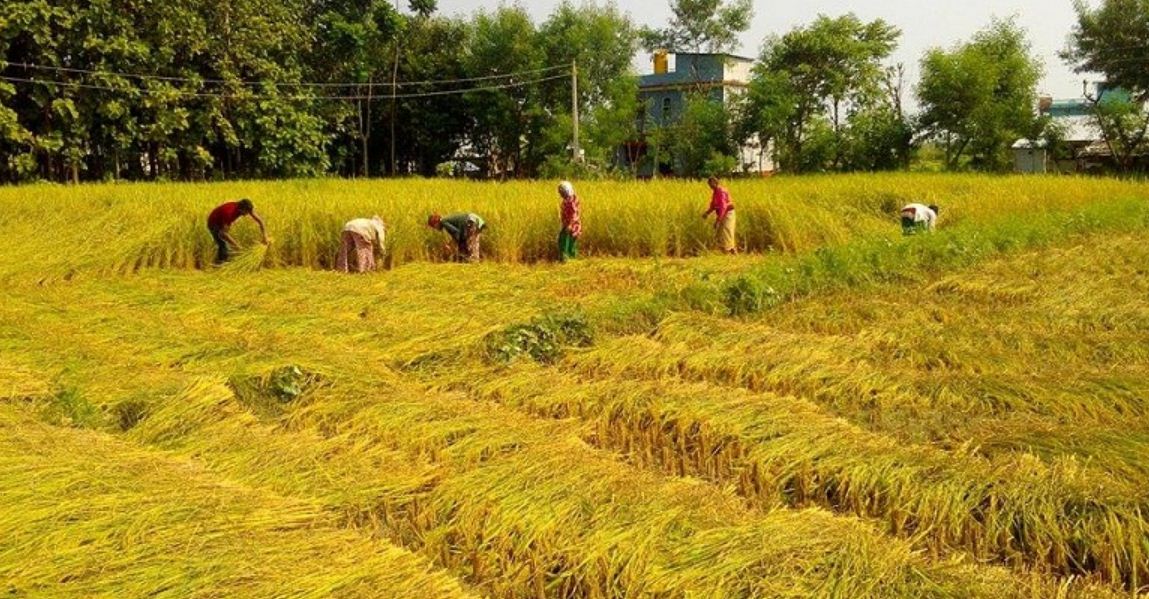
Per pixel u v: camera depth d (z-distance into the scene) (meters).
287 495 5.13
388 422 6.25
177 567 3.98
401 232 14.90
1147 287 10.30
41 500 4.59
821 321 9.05
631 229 16.16
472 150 47.31
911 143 41.56
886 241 12.46
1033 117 40.59
